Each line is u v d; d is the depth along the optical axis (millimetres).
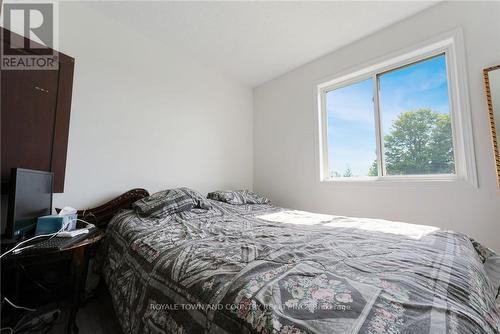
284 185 2947
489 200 1620
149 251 1079
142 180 2189
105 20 2025
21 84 1524
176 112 2496
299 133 2822
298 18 2059
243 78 3141
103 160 1954
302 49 2506
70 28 1828
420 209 1907
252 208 2307
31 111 1563
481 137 1661
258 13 2008
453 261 821
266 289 604
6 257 904
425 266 761
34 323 1364
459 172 1822
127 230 1451
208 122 2807
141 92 2230
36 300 1546
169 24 2141
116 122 2049
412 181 1968
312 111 2701
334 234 1242
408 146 2123
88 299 1643
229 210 2113
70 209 1468
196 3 1905
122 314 1062
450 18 1814
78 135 1825
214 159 2846
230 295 614
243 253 906
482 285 740
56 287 1621
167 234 1274
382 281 640
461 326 467
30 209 1202
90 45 1929
